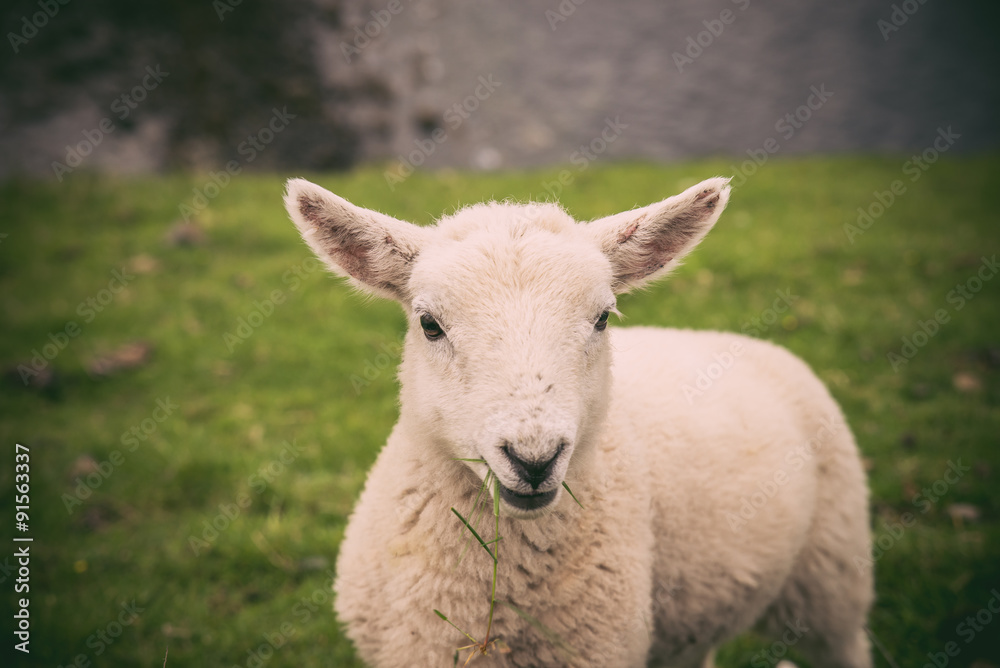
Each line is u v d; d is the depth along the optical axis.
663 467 3.15
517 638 2.70
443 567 2.67
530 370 2.39
